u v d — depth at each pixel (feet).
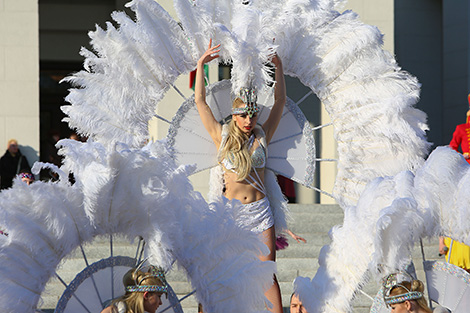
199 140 26.04
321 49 26.40
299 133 26.78
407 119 26.04
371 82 26.14
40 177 51.13
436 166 21.04
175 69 25.91
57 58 65.36
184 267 20.06
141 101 25.46
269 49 24.89
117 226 19.65
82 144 19.84
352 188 26.40
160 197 19.22
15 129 50.78
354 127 26.22
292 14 25.80
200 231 20.06
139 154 19.13
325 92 26.63
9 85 50.90
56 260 19.31
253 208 24.47
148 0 25.22
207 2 25.59
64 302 19.66
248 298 20.17
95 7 65.57
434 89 71.00
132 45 25.25
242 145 24.61
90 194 18.99
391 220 20.06
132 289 19.26
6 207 18.65
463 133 39.47
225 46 25.63
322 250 22.15
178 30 25.81
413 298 19.88
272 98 26.73
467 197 20.31
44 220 18.99
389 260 20.31
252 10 24.71
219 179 25.02
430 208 20.72
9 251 18.83
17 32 51.11
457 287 21.18
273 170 26.61
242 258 20.45
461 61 68.39
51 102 66.90
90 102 25.32
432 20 71.26
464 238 20.52
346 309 21.25
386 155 26.08
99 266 20.10
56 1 65.21
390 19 51.90
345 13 26.40
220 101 26.45
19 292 18.83
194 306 31.30
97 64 25.43
